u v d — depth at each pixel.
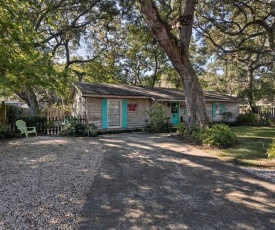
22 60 7.09
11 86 6.87
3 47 7.05
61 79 7.66
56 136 11.64
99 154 7.32
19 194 3.99
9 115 12.23
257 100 20.83
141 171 5.49
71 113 17.61
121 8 16.44
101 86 15.94
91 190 4.25
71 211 3.40
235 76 34.53
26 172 5.29
